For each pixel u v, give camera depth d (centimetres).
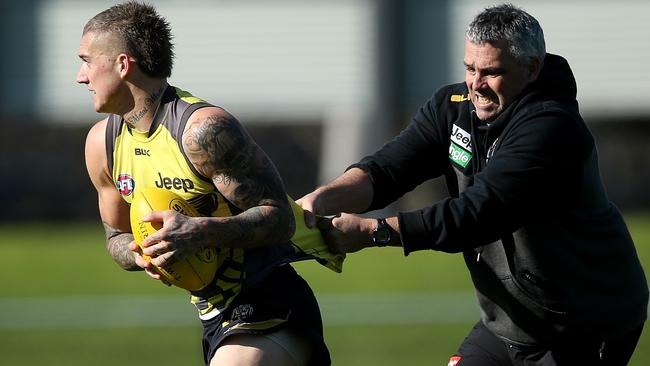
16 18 7812
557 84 1692
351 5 7750
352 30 7756
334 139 7712
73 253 6144
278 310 1655
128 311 4466
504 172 1648
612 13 7738
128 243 1764
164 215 1549
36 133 8350
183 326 4119
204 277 1611
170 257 1542
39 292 4959
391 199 1864
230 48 7825
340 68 7788
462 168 1791
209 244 1563
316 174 8444
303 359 1677
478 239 1669
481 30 1655
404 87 7675
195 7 7806
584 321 1764
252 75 7850
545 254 1728
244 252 1655
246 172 1596
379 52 7619
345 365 3322
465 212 1644
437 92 1850
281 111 7869
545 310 1769
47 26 7812
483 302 1847
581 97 7812
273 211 1605
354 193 1820
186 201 1616
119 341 3834
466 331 3950
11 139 8331
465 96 1792
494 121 1705
